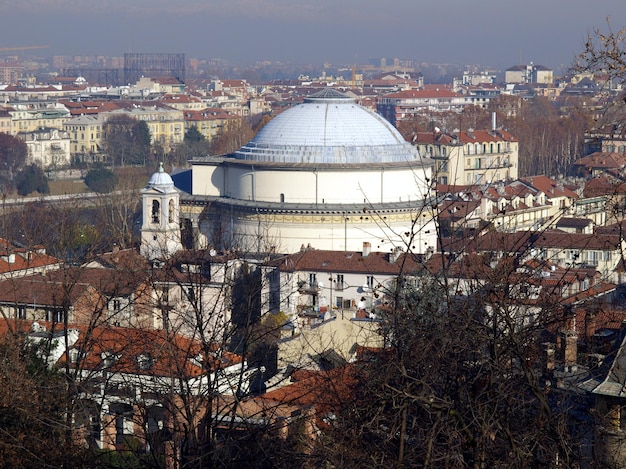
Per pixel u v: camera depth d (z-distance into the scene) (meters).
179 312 126.19
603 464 90.06
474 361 92.19
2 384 116.56
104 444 124.81
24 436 110.19
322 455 93.00
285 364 143.25
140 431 119.88
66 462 109.88
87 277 190.25
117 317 152.38
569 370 112.00
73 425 114.00
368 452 91.38
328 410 109.00
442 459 88.19
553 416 88.81
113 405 126.25
